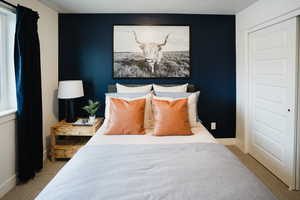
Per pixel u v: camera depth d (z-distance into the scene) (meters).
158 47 3.54
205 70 3.62
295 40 2.26
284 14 2.37
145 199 1.16
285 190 2.35
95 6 3.13
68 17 3.48
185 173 1.45
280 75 2.54
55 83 3.41
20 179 2.43
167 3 3.00
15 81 2.40
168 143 2.16
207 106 3.67
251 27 3.09
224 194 1.20
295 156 2.33
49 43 3.18
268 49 2.77
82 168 1.53
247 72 3.28
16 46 2.34
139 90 3.19
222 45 3.61
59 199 1.17
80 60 3.54
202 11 3.39
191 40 3.57
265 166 2.91
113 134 2.48
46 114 3.11
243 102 3.40
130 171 1.48
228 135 3.73
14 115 2.38
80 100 3.59
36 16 2.60
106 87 3.58
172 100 2.59
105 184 1.31
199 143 2.06
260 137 3.03
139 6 3.13
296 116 2.31
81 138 3.47
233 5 3.10
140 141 2.25
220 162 1.61
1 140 2.20
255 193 1.21
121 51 3.52
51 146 3.04
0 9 2.23
